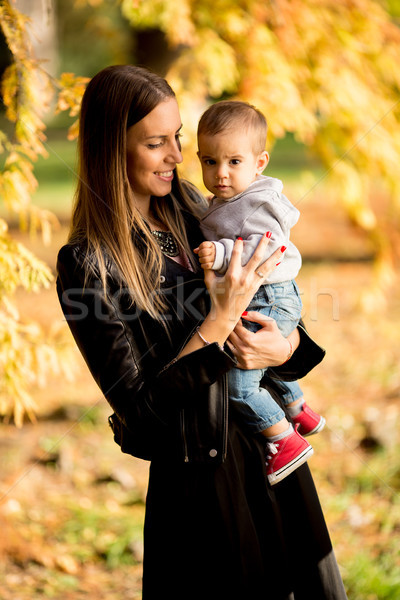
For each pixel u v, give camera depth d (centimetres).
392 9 601
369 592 399
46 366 366
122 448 239
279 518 249
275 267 246
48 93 350
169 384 218
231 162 249
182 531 237
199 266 250
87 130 229
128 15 514
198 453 228
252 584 236
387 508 483
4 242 338
